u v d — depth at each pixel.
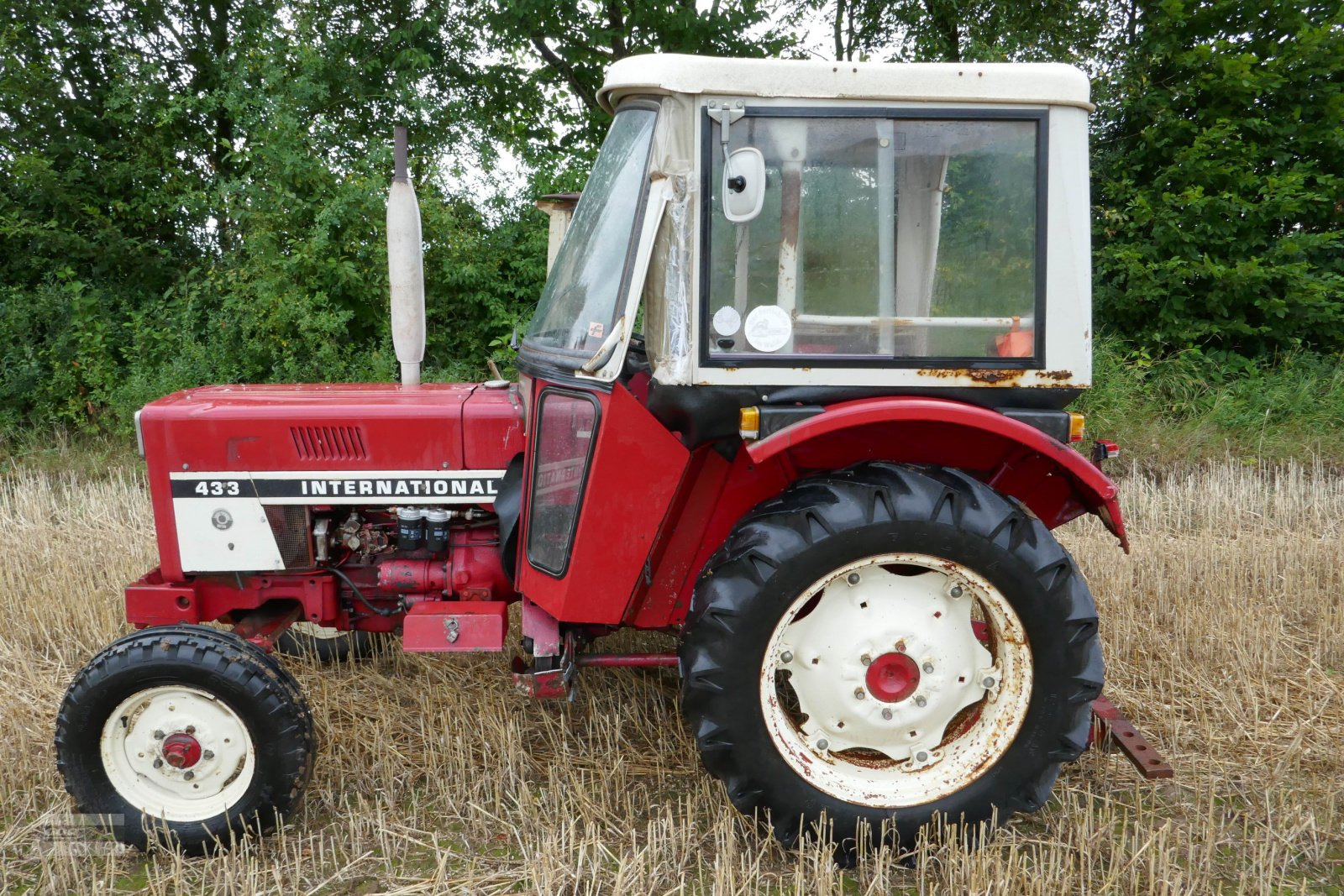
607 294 2.60
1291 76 8.82
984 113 2.51
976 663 2.72
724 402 2.58
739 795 2.63
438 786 3.01
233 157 9.22
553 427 2.76
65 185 9.70
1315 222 9.11
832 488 2.58
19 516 5.87
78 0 9.93
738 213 2.39
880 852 2.60
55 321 8.88
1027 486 2.94
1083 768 3.16
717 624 2.52
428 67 10.20
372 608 3.22
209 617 3.22
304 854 2.74
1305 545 5.31
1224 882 2.60
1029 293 2.58
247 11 10.39
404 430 3.08
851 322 2.55
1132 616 4.31
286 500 3.09
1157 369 8.84
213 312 9.05
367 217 8.62
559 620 2.74
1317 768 3.18
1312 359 8.73
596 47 10.10
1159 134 9.09
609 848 2.73
